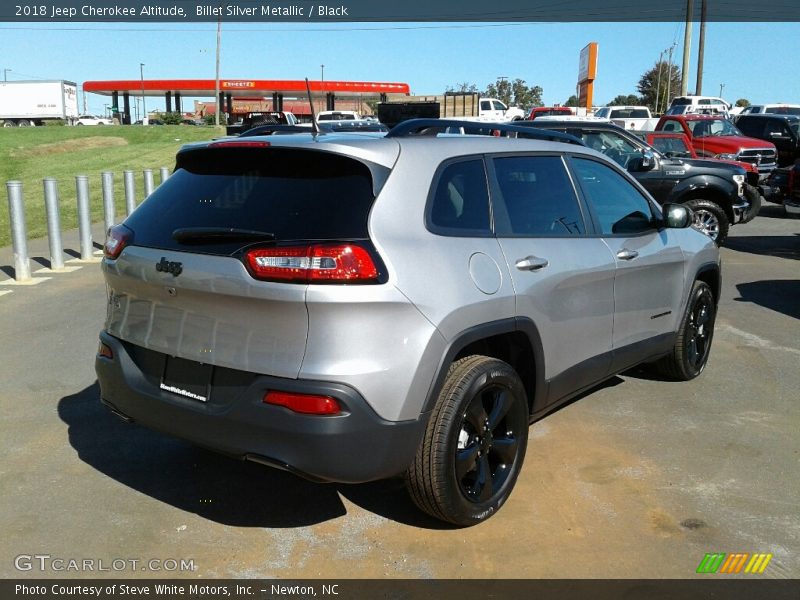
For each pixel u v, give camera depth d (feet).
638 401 17.13
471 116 105.70
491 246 11.60
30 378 18.25
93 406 16.55
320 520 11.91
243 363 9.98
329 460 9.66
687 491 12.87
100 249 36.78
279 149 10.65
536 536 11.42
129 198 39.40
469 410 10.96
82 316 23.94
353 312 9.58
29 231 42.37
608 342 14.48
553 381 12.87
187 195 11.41
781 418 16.20
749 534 11.53
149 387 11.20
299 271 9.53
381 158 10.53
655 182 38.04
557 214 13.42
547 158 13.65
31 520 11.77
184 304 10.59
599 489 12.91
